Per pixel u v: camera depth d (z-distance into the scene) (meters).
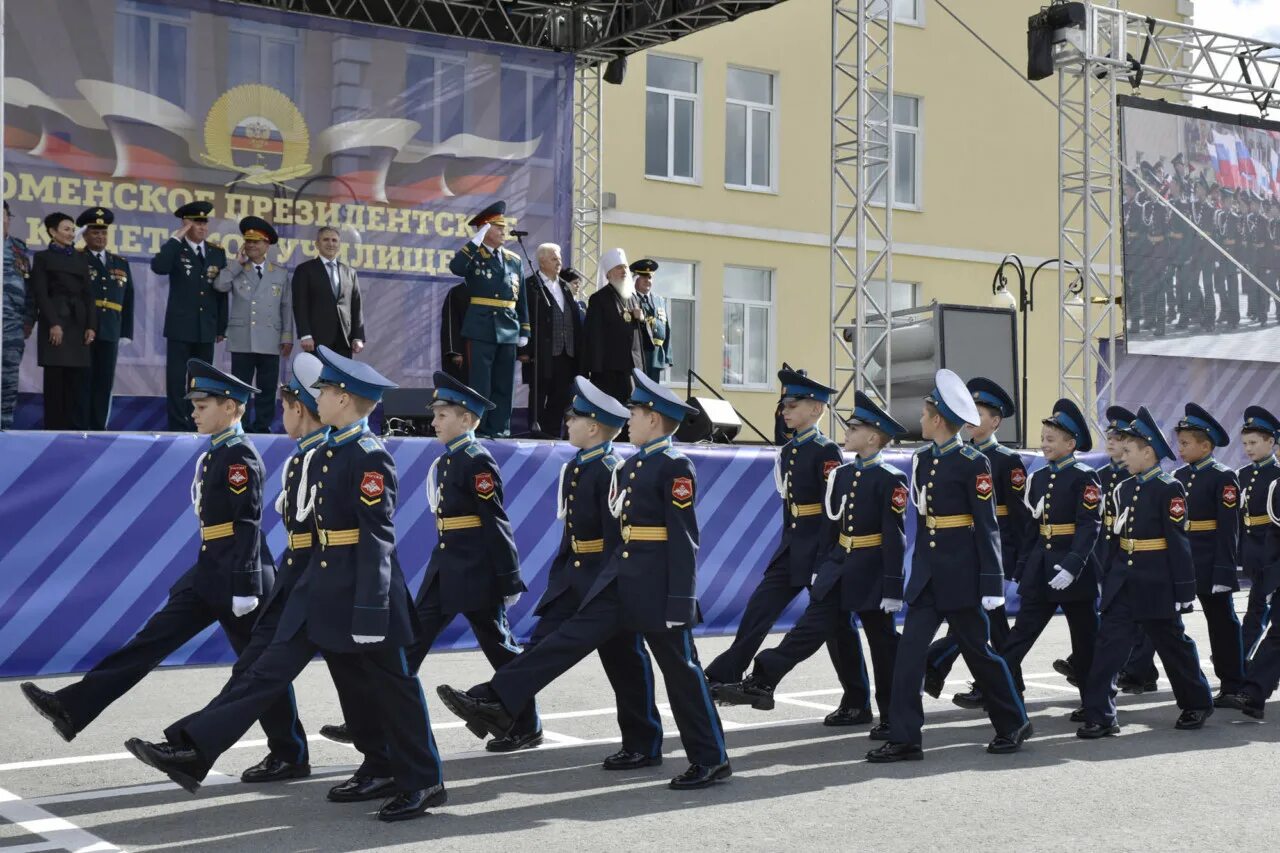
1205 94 18.52
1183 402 19.66
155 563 9.91
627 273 14.27
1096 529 8.66
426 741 6.08
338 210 15.02
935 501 7.46
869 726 8.39
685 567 6.52
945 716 8.84
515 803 6.36
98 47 13.83
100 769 7.04
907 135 23.89
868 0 15.17
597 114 18.97
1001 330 16.67
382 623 5.76
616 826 5.93
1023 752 7.63
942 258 24.03
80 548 9.66
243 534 6.65
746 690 7.84
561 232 16.31
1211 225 18.84
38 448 9.52
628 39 16.88
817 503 8.25
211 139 14.38
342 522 5.91
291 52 14.77
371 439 5.97
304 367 6.35
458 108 15.65
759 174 22.53
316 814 6.11
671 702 6.71
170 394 12.98
